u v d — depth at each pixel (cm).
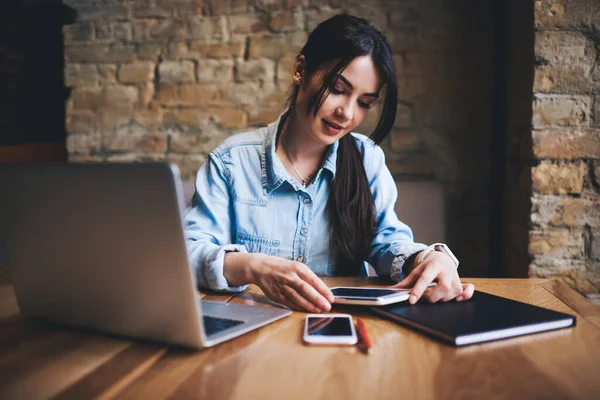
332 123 109
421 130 203
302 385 56
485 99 200
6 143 235
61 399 53
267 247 127
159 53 214
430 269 89
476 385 56
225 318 78
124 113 217
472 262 204
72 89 220
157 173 58
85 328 75
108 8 216
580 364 62
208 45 212
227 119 212
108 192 63
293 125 127
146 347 69
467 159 202
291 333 74
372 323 79
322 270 130
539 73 154
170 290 63
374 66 105
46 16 231
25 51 233
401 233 128
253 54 209
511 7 179
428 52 201
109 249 66
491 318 76
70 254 70
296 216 127
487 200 202
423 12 200
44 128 236
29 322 80
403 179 204
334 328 74
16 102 236
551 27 153
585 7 152
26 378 59
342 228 125
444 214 189
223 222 122
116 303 69
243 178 127
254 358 64
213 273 94
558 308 88
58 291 74
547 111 155
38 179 68
